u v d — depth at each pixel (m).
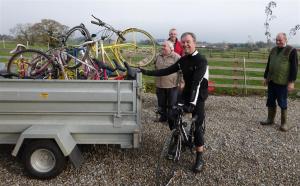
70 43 5.37
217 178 4.49
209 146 5.68
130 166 4.73
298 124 7.33
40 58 4.95
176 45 7.09
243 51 23.45
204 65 4.30
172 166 4.69
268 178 4.55
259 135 6.44
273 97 6.88
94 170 4.57
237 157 5.23
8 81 4.15
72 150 4.22
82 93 4.19
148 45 6.52
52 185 4.18
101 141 4.38
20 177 4.34
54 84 4.18
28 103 4.21
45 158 4.27
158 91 6.52
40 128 4.18
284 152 5.51
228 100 9.96
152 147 5.48
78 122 4.30
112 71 5.11
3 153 5.03
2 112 4.22
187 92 4.53
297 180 4.52
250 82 12.84
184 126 4.59
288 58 6.32
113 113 4.28
